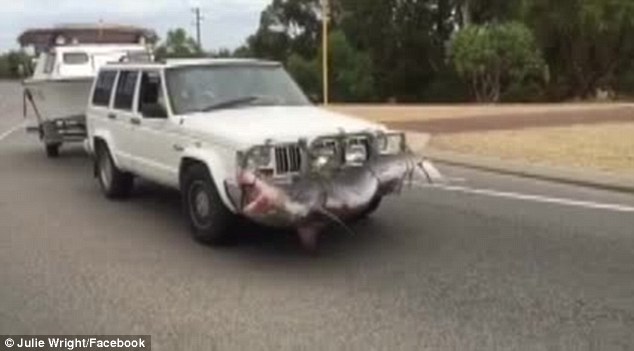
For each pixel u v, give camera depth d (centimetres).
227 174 889
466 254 896
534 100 5238
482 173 1542
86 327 680
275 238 982
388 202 1197
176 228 1051
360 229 1022
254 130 888
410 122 2834
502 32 5069
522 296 745
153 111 1037
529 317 690
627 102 4516
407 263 863
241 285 794
